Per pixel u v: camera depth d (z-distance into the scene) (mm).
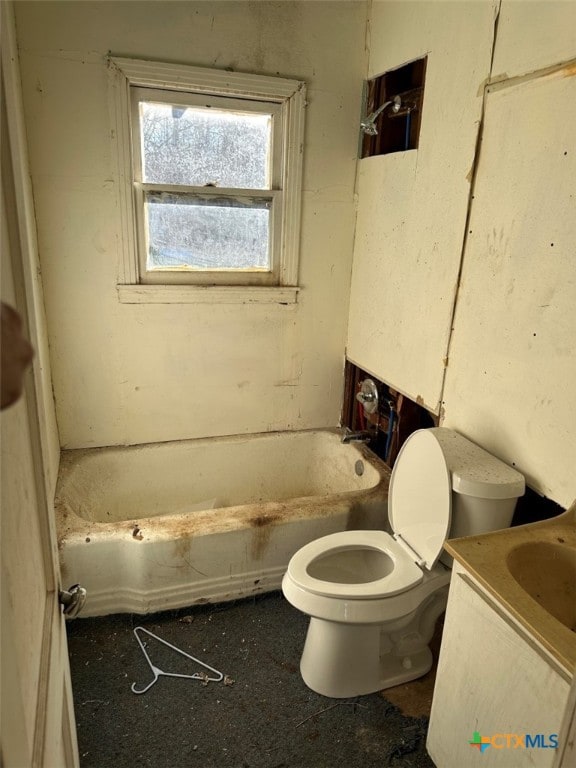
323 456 2854
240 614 2088
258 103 2307
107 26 2000
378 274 2430
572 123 1376
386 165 2283
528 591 1307
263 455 2783
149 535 1962
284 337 2689
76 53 1990
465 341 1862
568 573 1344
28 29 1919
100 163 2137
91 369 2398
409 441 1863
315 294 2670
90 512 2355
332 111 2406
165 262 2396
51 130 2041
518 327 1612
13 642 554
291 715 1657
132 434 2568
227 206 2408
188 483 2680
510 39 1562
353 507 2207
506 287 1650
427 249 2047
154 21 2049
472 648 1274
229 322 2561
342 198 2553
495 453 1741
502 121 1617
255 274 2555
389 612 1604
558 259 1450
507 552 1290
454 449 1732
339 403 2918
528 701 1104
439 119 1917
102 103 2070
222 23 2133
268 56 2238
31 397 805
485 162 1705
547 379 1515
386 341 2408
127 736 1569
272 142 2389
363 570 1938
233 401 2709
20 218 760
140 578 1980
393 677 1776
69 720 1068
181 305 2447
